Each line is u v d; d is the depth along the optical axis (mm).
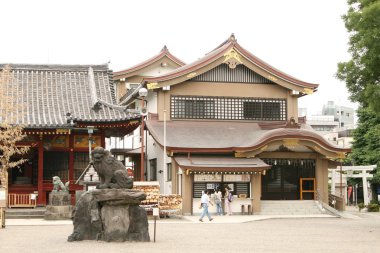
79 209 24969
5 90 46875
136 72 64625
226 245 23828
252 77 54219
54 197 38938
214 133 51625
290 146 50188
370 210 56656
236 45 52625
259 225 35969
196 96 52781
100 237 24656
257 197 47562
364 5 33969
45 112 45500
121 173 24734
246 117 53781
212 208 46969
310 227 34500
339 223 38406
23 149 42750
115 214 24438
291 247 23266
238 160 48281
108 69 51156
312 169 51406
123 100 60344
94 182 36188
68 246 22703
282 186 50969
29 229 31547
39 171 44062
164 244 23844
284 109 54562
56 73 50094
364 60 33656
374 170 68562
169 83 51562
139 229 24859
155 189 41875
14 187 44812
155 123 51500
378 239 27047
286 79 53719
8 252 21000
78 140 45500
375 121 69000
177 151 47375
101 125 44219
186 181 46281
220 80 53531
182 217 43062
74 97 47719
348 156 70750
